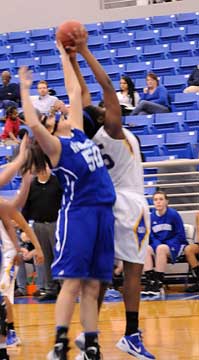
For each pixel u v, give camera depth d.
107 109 5.33
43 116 5.09
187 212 10.67
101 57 18.14
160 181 10.98
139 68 17.11
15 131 13.32
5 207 5.67
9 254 6.20
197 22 18.72
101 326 7.43
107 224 4.95
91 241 4.85
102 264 4.93
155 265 9.76
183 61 16.95
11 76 17.84
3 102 15.46
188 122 13.50
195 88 14.89
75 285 4.84
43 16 20.23
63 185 4.97
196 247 9.96
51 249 9.56
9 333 6.46
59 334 4.76
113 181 5.47
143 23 19.09
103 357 5.84
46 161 5.15
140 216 5.43
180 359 5.63
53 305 9.14
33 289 10.11
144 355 5.36
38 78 17.59
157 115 13.59
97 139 5.38
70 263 4.80
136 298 5.43
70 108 5.17
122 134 5.42
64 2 20.09
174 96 14.72
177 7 19.36
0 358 5.46
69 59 5.34
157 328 7.14
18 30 20.38
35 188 9.53
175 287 10.43
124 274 5.48
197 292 9.89
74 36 5.24
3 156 13.12
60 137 4.91
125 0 19.78
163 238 9.85
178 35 18.30
